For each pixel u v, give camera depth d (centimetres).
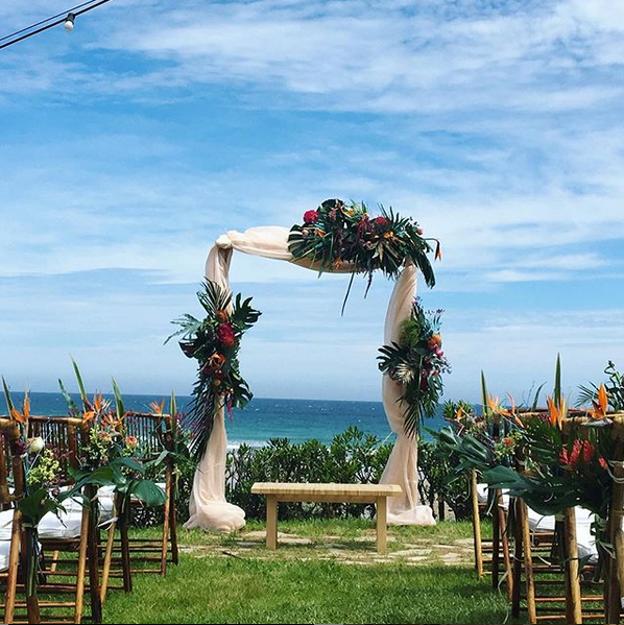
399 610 557
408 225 954
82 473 505
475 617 540
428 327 970
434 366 966
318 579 666
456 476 593
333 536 914
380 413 6569
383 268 952
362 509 1068
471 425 590
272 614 544
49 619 527
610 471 400
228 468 1084
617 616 399
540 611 547
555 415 441
